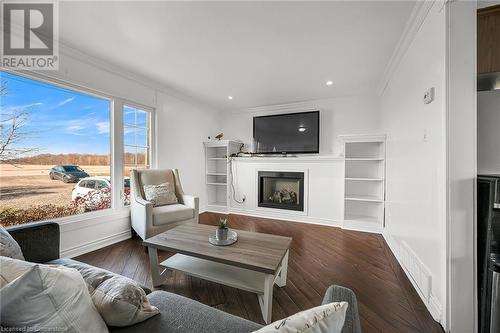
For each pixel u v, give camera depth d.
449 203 1.32
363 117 3.72
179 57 2.48
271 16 1.77
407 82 2.12
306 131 4.03
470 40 1.30
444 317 1.35
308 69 2.76
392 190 2.67
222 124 4.95
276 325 0.49
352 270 2.12
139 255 2.42
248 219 4.00
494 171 1.48
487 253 1.23
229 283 1.56
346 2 1.61
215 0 1.60
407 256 2.03
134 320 0.83
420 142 1.77
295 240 2.94
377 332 1.35
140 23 1.88
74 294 0.70
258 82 3.22
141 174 2.98
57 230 1.47
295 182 4.18
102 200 2.78
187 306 0.97
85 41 2.17
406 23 1.83
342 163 3.54
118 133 2.88
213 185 4.79
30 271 0.61
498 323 1.19
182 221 2.78
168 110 3.60
